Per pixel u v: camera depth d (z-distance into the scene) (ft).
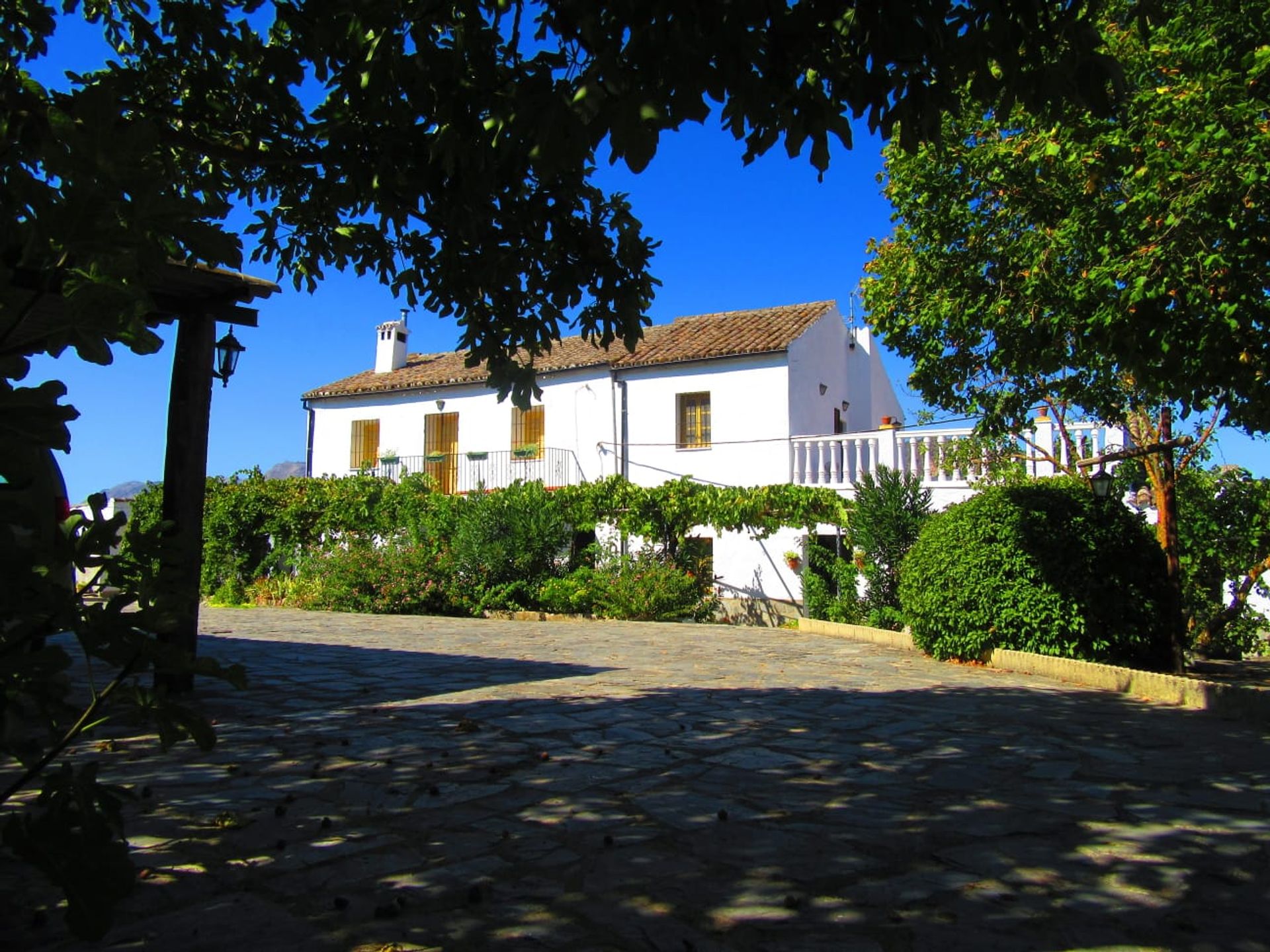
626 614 58.03
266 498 78.38
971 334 35.83
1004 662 33.32
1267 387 21.97
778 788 15.61
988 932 9.78
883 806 14.55
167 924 9.71
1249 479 48.14
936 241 33.37
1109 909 10.43
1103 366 34.24
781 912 10.23
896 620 47.50
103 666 28.04
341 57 14.49
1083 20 10.88
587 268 17.15
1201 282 21.03
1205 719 22.84
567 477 73.61
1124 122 22.48
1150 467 39.83
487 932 9.64
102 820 6.46
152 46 16.33
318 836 12.69
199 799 14.44
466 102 12.42
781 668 33.45
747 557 64.34
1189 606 47.73
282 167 17.53
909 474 52.16
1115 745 19.51
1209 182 20.39
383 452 83.35
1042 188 28.91
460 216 15.99
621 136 9.34
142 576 6.68
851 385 79.25
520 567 63.00
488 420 78.23
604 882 11.10
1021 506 34.12
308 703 24.12
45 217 5.97
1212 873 11.62
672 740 19.57
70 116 6.13
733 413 67.92
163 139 15.52
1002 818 13.92
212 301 24.50
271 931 9.55
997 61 11.18
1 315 6.12
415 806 14.28
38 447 5.85
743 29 9.56
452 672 31.24
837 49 10.64
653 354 72.54
